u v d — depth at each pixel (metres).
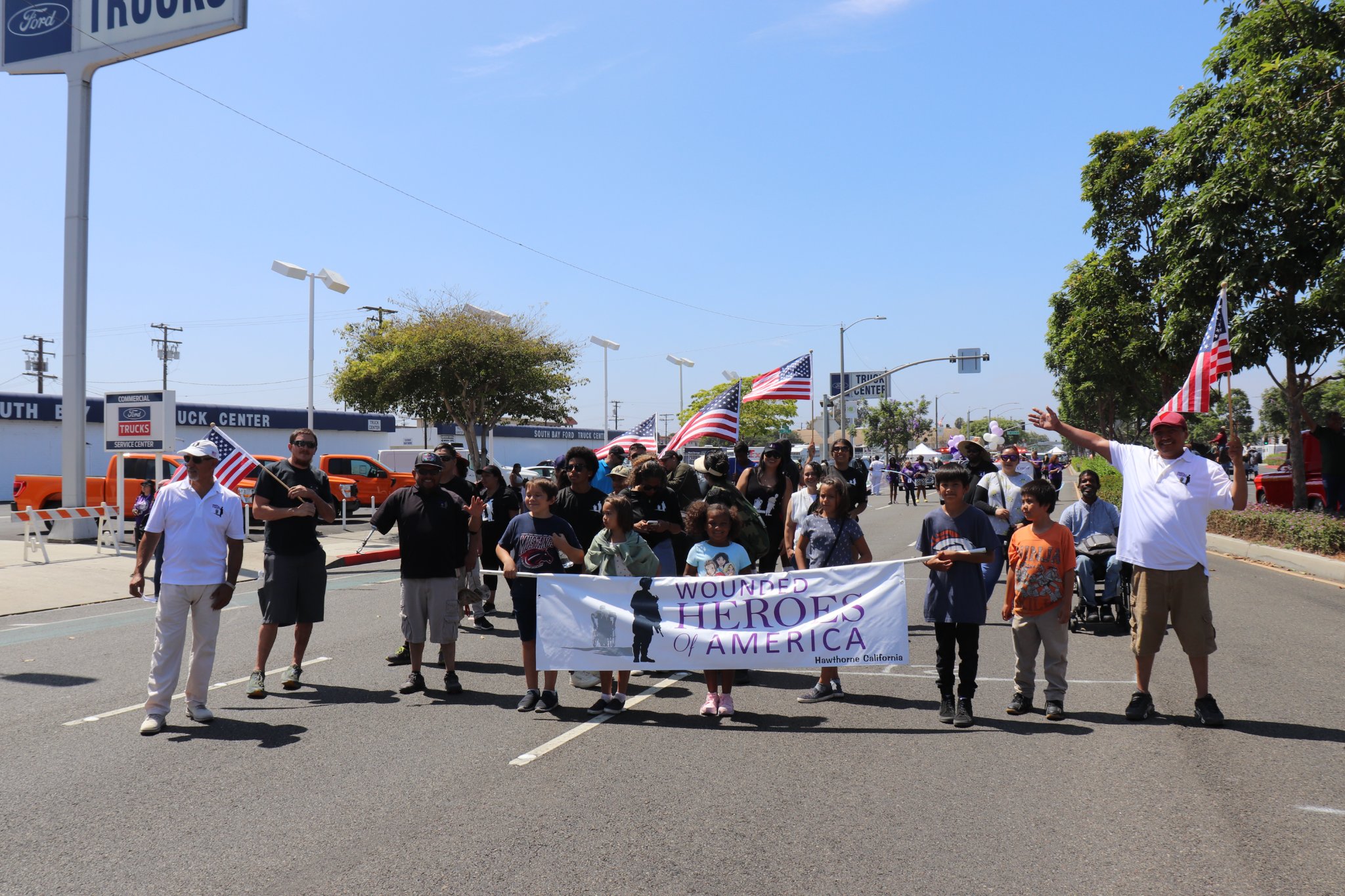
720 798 5.22
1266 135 15.59
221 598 7.01
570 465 8.64
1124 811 4.88
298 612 7.94
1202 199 17.11
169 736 6.64
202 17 21.14
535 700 7.33
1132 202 25.91
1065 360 33.75
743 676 8.30
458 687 7.86
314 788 5.47
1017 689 6.98
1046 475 25.45
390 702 7.58
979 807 5.00
